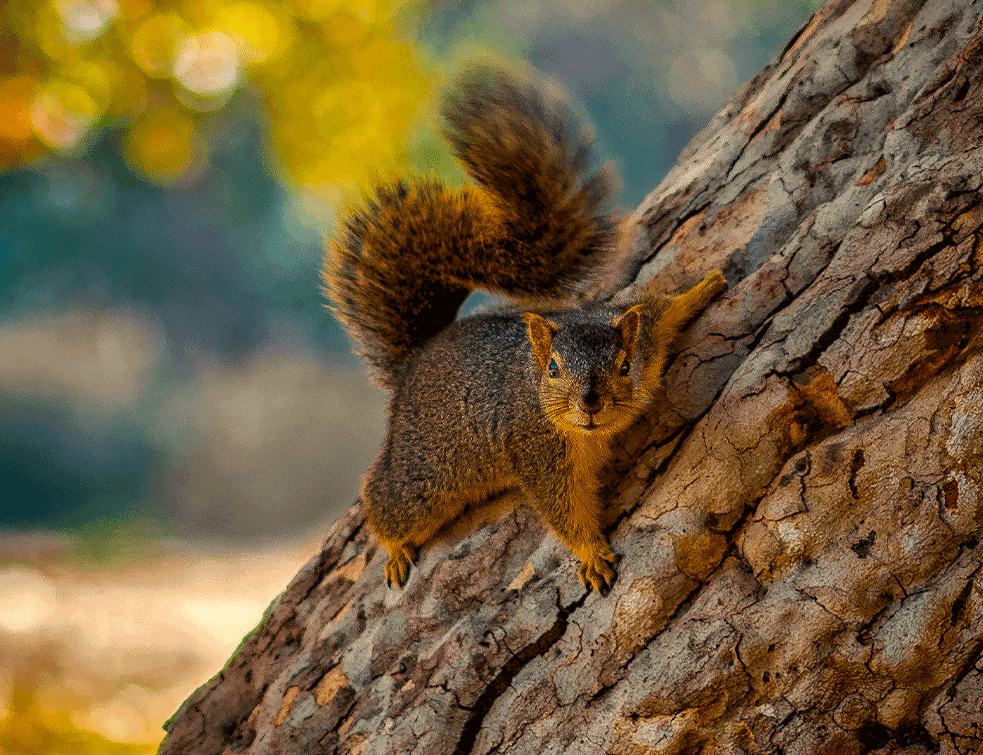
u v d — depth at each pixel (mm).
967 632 5676
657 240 5863
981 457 5676
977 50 5727
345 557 5926
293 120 8031
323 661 5855
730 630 5707
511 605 5762
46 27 7484
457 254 5934
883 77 5777
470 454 5867
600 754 5723
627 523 5762
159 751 5922
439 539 5875
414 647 5824
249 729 5891
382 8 7957
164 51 7594
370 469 5941
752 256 5805
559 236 5887
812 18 5871
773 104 5832
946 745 5684
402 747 5762
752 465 5723
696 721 5707
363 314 5988
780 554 5707
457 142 5875
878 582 5688
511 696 5750
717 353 5770
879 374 5699
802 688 5695
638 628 5727
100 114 7973
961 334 5688
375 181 5973
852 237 5723
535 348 5828
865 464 5695
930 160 5719
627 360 5785
